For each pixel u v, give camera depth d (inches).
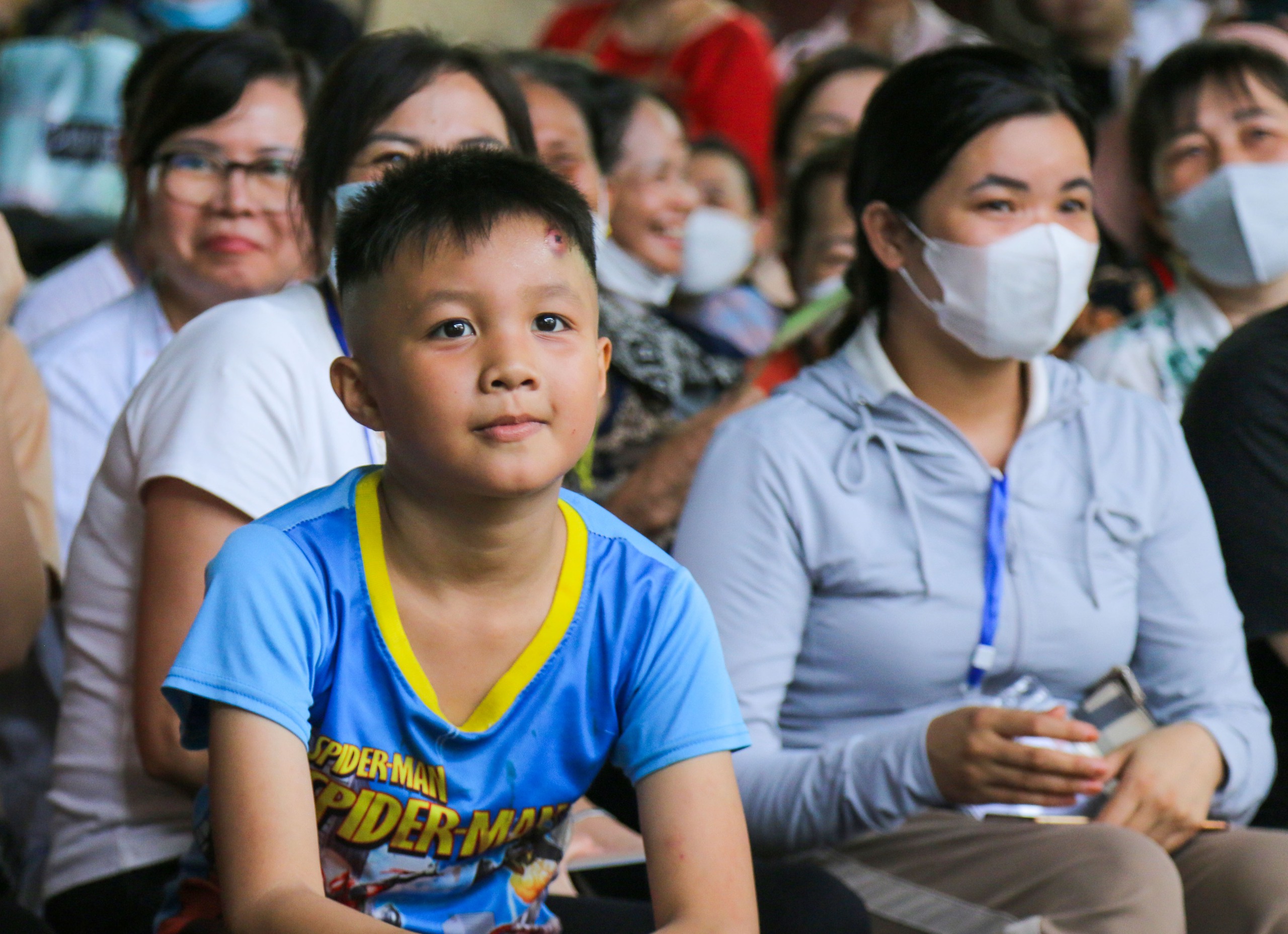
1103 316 274.2
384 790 118.6
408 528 118.0
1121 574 189.3
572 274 112.5
